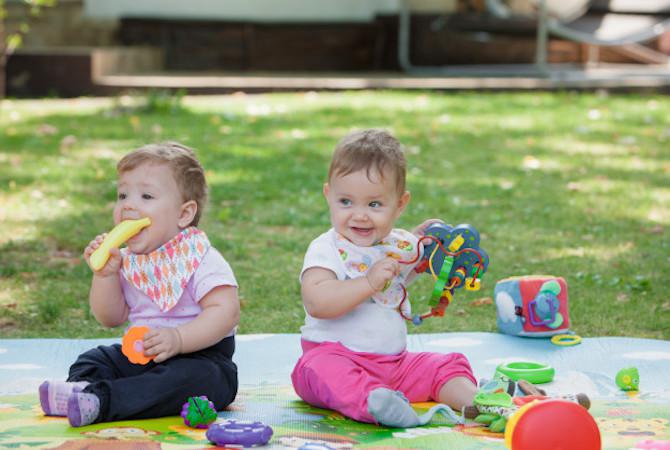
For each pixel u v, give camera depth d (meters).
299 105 11.34
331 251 3.24
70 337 4.21
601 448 2.60
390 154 3.21
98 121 10.09
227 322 3.13
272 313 4.60
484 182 7.60
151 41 14.53
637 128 10.08
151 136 9.14
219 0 14.77
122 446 2.62
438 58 15.27
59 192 6.93
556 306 4.07
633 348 3.90
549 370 3.44
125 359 3.14
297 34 15.09
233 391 3.14
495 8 13.82
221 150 8.59
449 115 10.72
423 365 3.21
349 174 3.19
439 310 3.34
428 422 2.95
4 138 8.99
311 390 3.09
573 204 6.89
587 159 8.52
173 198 3.21
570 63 15.89
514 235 6.05
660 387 3.37
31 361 3.67
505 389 3.08
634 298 4.80
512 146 9.08
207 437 2.68
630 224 6.34
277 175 7.69
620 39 13.41
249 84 12.48
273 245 5.80
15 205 6.53
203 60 14.77
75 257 5.47
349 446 2.68
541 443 2.49
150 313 3.18
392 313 3.26
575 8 13.83
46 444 2.63
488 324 4.45
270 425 2.90
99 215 6.34
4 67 12.20
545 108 11.29
